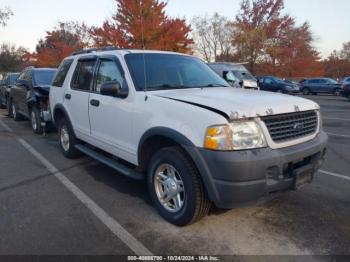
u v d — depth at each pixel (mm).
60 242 3309
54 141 7945
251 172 3041
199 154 3188
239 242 3330
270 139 3225
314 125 3881
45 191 4676
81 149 5535
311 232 3523
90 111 5070
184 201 3479
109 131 4633
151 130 3697
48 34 41156
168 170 3703
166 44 21156
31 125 9617
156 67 4527
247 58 39906
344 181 5102
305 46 42625
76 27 41875
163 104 3654
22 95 9711
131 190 4727
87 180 5141
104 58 4914
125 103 4191
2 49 58438
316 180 5141
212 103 3316
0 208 4090
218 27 54500
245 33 38688
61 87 6137
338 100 23141
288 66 41562
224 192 3078
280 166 3215
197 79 4727
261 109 3232
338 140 8273
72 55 6195
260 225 3672
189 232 3516
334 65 63250
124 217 3867
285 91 26969
